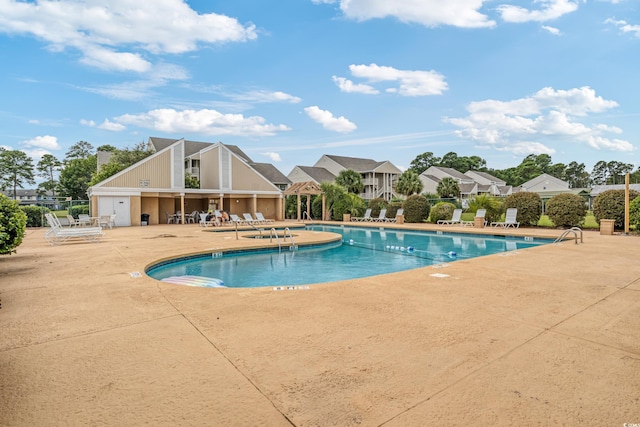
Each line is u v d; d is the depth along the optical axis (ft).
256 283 25.63
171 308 14.26
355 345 10.34
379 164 159.33
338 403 7.27
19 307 14.47
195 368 8.91
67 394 7.67
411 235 57.36
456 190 134.31
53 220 43.62
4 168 171.94
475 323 12.19
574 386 7.91
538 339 10.73
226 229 60.44
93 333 11.46
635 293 16.15
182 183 78.13
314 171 146.92
